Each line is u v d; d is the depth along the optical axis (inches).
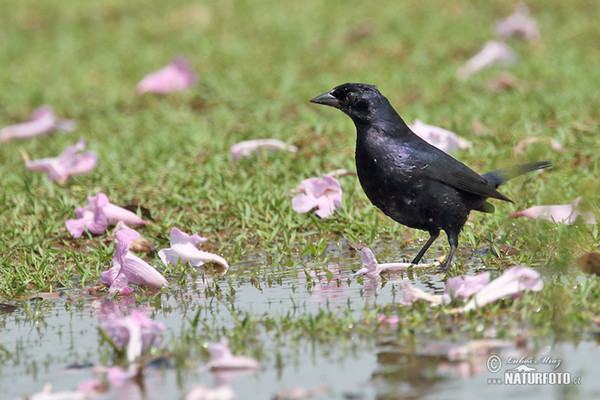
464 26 1003.3
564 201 436.1
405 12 1098.1
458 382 241.0
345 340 279.6
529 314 290.4
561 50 872.9
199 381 251.8
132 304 346.0
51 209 492.4
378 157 359.9
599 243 375.9
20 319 335.3
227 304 334.0
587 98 665.6
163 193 506.3
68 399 241.9
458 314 296.2
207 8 1195.3
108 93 844.6
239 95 790.5
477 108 656.4
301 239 437.4
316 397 235.3
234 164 552.7
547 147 519.5
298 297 338.3
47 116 695.7
